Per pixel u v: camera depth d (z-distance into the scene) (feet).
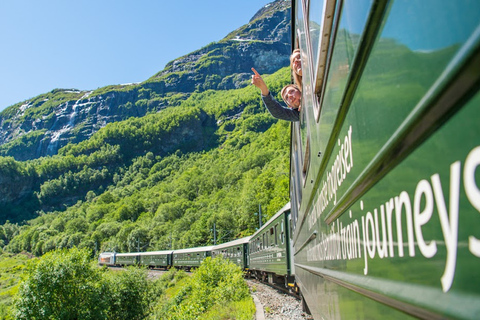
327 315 11.11
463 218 2.76
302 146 15.90
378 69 4.59
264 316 42.52
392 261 4.46
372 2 4.56
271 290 64.08
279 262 49.93
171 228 345.10
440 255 3.16
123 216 497.87
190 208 411.75
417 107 3.41
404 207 3.98
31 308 55.98
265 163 474.49
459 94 2.69
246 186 358.02
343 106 6.77
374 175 5.08
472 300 2.65
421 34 3.29
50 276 57.26
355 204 6.52
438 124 3.07
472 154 2.59
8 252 480.64
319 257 12.57
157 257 171.73
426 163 3.36
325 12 7.34
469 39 2.52
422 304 3.47
